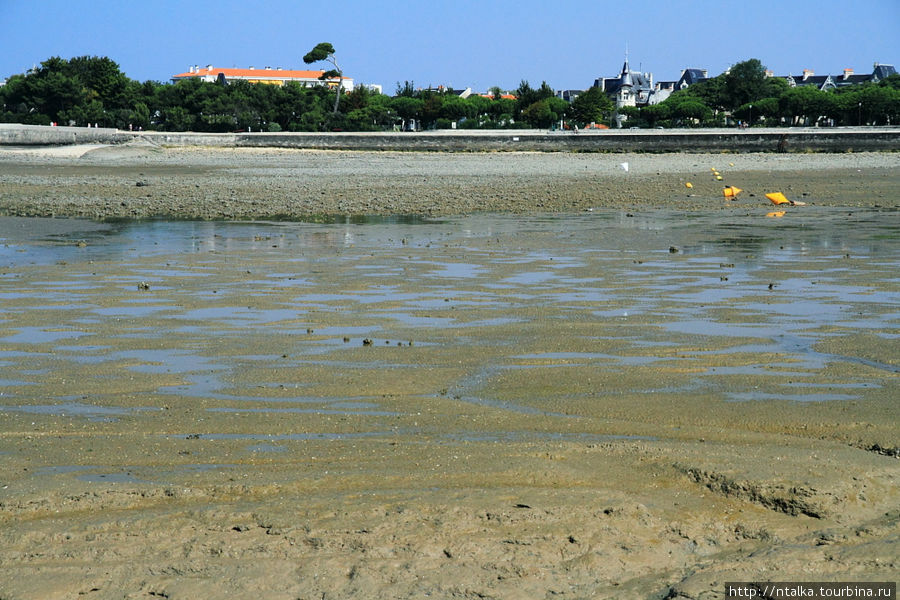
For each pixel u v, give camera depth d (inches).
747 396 347.9
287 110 4301.2
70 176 1905.8
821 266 685.3
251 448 290.2
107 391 358.0
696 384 365.4
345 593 200.7
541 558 214.5
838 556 215.6
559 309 521.7
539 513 233.6
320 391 357.7
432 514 233.9
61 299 553.9
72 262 713.0
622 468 269.4
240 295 567.5
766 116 4830.2
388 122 4793.3
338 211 1171.9
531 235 892.0
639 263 703.7
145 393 355.3
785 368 390.3
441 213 1141.7
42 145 2997.0
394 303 540.7
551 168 2201.0
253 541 221.5
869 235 884.0
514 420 320.8
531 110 4729.3
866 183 1596.9
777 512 241.4
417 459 276.8
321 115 4288.9
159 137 3326.8
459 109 4859.7
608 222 1021.2
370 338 449.4
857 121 4655.5
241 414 327.9
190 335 455.5
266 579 205.8
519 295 566.9
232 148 3277.6
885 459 274.5
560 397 348.8
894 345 430.3
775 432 307.9
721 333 458.0
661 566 215.2
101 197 1366.9
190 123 4128.9
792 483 250.1
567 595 201.0
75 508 244.5
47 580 206.4
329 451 285.9
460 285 604.4
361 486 256.1
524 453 280.4
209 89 4274.1
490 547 218.4
